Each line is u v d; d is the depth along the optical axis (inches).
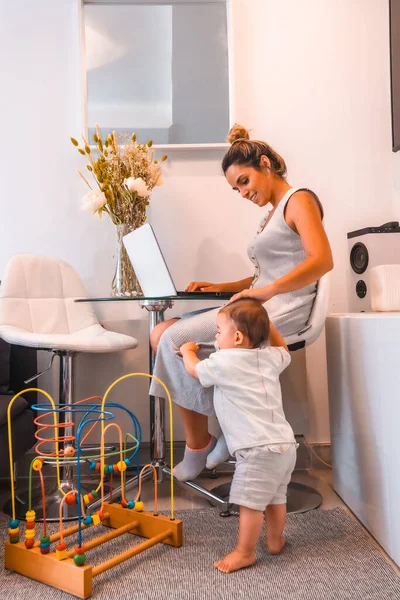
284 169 69.4
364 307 85.0
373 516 55.5
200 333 63.5
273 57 93.2
